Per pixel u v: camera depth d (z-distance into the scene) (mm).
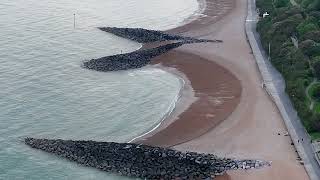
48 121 113812
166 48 150500
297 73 128250
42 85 128375
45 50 147125
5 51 143750
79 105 121125
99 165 99125
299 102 116875
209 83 132750
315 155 101250
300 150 103312
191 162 99188
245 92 127062
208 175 96250
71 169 98500
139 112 119812
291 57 135625
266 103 121750
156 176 96250
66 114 117062
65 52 147375
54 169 98438
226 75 136250
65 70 137125
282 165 99438
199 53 148875
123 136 110000
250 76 135375
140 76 137125
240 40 158125
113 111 119688
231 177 95938
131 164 98938
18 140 106188
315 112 111500
